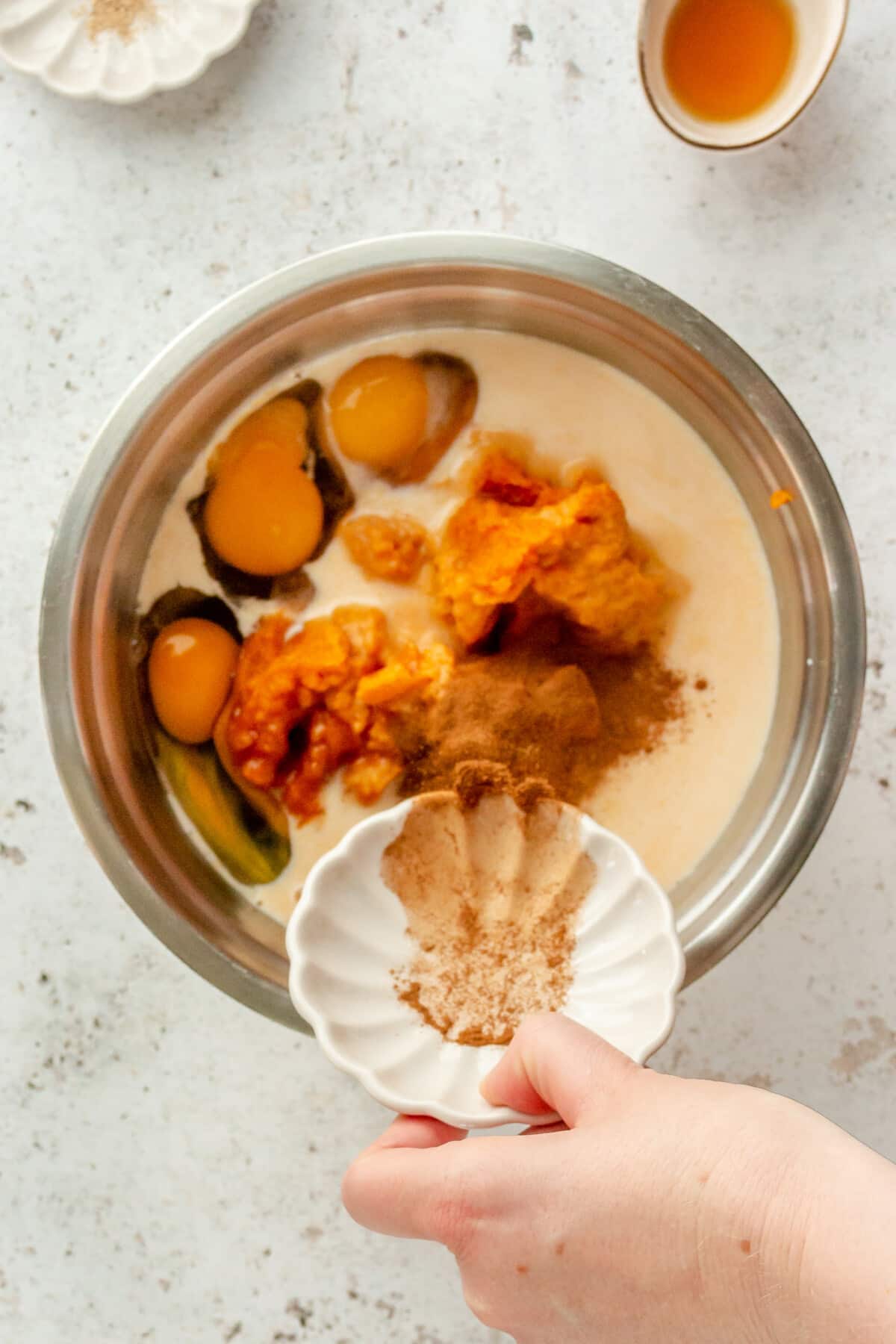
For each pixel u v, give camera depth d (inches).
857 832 26.6
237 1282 27.1
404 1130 21.2
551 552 24.6
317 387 25.6
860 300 26.6
